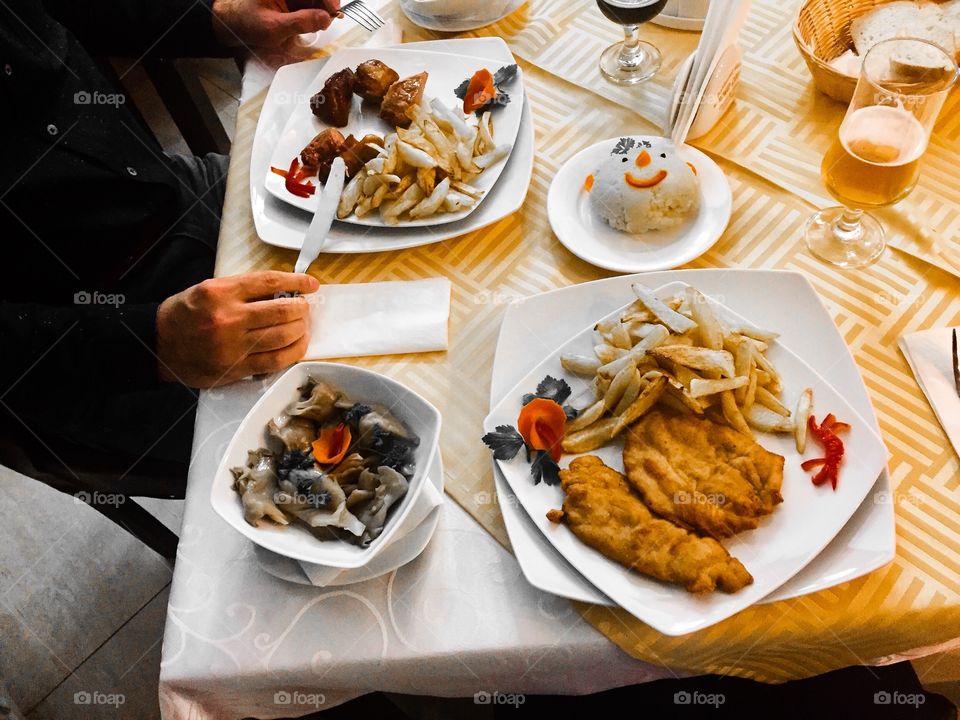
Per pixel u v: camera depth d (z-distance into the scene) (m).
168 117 2.40
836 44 1.21
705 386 0.87
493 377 0.96
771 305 0.96
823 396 0.89
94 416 1.32
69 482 1.34
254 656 0.83
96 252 1.41
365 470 0.88
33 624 1.75
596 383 0.91
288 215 1.16
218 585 0.88
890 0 1.17
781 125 1.15
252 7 1.39
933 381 0.91
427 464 0.85
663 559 0.79
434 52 1.28
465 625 0.83
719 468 0.84
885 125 0.90
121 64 2.49
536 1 1.37
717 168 1.10
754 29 1.26
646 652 0.79
